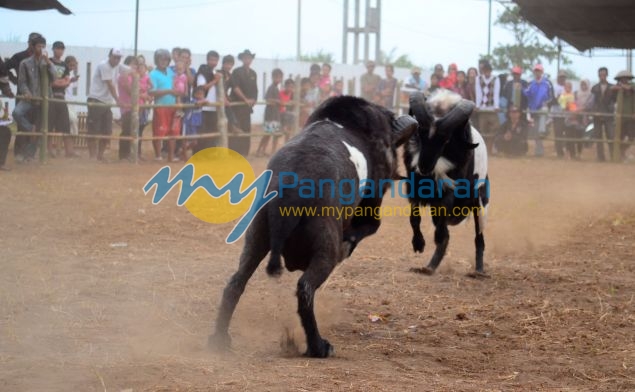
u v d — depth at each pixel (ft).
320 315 22.94
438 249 28.25
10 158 53.72
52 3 45.93
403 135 22.70
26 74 50.57
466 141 26.18
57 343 18.98
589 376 18.26
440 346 20.58
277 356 18.88
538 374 18.43
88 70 86.17
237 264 28.55
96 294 23.84
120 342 19.29
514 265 30.32
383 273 28.12
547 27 56.65
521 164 64.13
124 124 55.88
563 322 22.89
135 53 82.53
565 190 50.03
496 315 23.47
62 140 59.41
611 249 33.40
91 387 15.79
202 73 57.62
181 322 21.56
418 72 71.97
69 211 36.86
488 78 69.46
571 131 70.18
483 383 17.51
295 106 64.39
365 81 71.31
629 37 57.41
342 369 17.79
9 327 20.16
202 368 17.21
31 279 25.14
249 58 60.54
